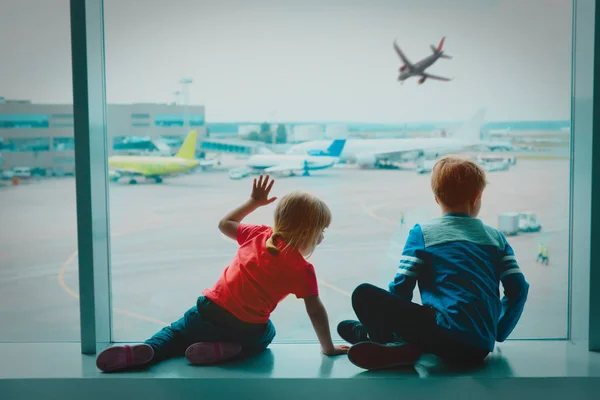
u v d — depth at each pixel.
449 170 1.57
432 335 1.40
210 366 1.48
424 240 1.52
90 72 1.57
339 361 1.52
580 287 1.67
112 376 1.41
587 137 1.59
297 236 1.51
